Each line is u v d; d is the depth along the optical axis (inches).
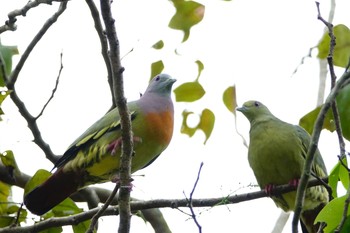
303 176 315.3
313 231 444.8
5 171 470.9
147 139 435.5
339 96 369.7
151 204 407.5
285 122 456.1
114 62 318.0
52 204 429.4
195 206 394.0
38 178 431.2
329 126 404.2
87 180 434.3
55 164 435.5
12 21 406.6
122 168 331.3
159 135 438.3
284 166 439.8
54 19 438.0
